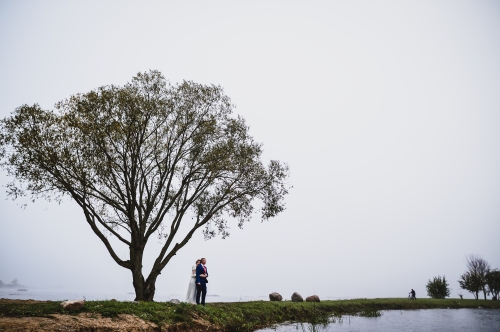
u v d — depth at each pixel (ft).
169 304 54.19
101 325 36.70
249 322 61.52
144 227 68.90
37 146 62.08
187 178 74.69
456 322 74.95
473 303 146.10
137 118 67.51
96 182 66.23
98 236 65.31
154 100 69.51
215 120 74.49
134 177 67.46
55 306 40.55
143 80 70.59
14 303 47.11
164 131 73.67
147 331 39.70
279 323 68.18
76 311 39.63
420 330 59.52
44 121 63.36
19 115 61.11
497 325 69.26
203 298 59.62
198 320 49.37
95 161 65.21
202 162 73.31
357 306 104.78
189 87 75.00
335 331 57.77
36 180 63.10
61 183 64.39
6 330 30.19
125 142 66.90
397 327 64.44
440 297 180.65
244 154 75.05
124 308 43.60
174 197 72.59
